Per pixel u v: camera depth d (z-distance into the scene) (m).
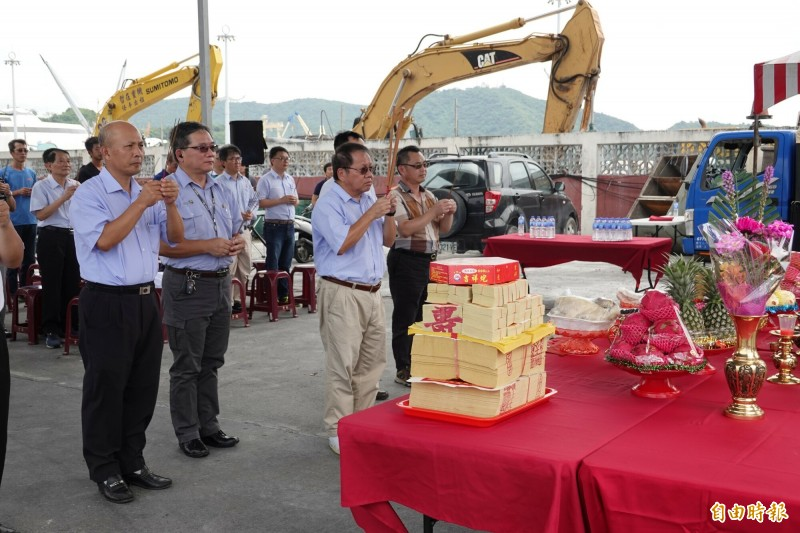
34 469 4.13
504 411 2.37
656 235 10.66
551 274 11.25
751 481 1.87
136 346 3.71
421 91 16.09
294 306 8.45
